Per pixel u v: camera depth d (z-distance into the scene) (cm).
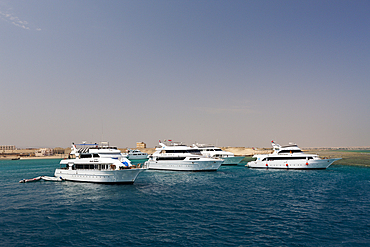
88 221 2195
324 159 6084
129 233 1891
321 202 2836
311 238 1778
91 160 4172
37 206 2767
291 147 6600
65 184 4206
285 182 4384
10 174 6488
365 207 2602
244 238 1778
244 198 3069
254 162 7062
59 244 1697
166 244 1683
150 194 3325
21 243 1719
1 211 2572
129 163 4103
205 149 8125
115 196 3212
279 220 2183
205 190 3628
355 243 1689
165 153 6462
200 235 1839
